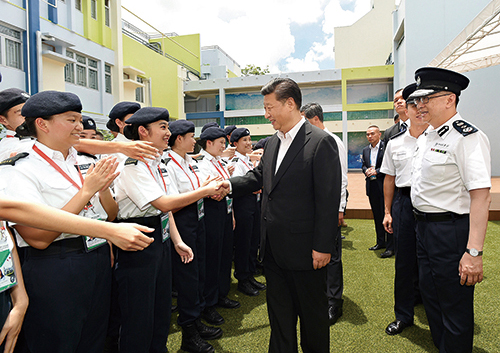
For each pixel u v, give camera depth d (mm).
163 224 1714
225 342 2111
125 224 1104
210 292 2432
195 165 2471
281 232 1574
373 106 18516
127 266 1592
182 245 2018
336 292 2373
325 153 1512
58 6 9750
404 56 14891
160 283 1728
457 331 1684
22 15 8367
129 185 1584
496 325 2188
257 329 2271
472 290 1677
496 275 2984
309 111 2504
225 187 1891
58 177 1252
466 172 1575
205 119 20984
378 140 4629
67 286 1205
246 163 3736
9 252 981
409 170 2197
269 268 1688
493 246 3814
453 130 1665
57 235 1165
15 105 1670
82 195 1171
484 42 5625
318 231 1494
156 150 1547
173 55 20547
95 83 11516
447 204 1692
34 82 8539
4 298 975
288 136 1639
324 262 1504
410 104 2100
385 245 4070
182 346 2064
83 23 10891
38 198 1146
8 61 8133
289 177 1564
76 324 1247
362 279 3084
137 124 1737
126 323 1593
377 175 3975
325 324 1618
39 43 8555
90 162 1579
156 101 16203
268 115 1637
